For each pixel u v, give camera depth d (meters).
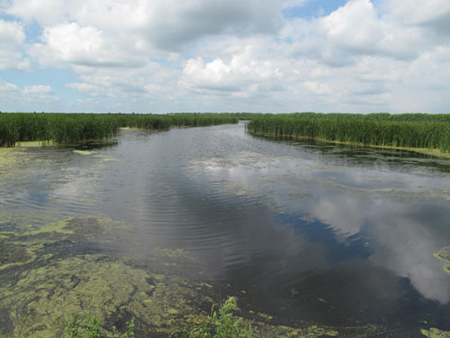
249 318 2.99
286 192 7.88
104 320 2.92
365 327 2.91
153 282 3.61
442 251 4.63
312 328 2.87
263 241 4.84
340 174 10.44
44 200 6.77
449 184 9.09
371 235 5.18
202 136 27.47
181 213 6.09
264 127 32.19
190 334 2.54
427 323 2.99
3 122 16.16
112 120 27.28
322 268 4.03
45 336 2.68
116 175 9.57
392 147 20.00
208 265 4.05
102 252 4.35
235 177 9.64
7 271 3.78
